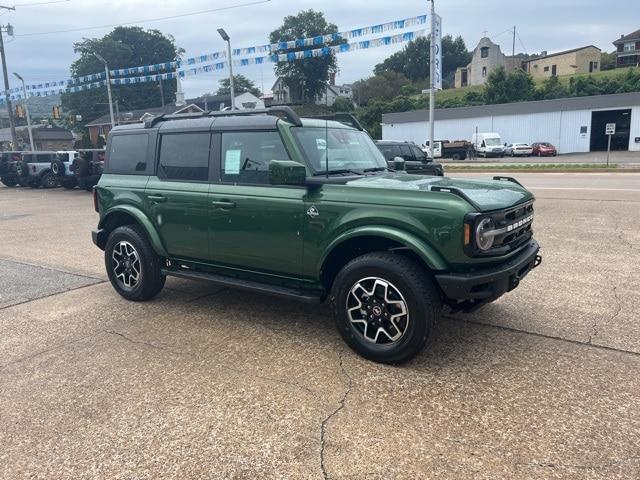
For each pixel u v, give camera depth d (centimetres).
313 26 7300
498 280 366
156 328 482
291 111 451
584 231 900
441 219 355
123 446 300
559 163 3081
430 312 365
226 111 505
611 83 5634
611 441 291
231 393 355
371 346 393
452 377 369
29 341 461
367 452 287
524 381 362
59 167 2059
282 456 286
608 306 514
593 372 373
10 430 320
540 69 8881
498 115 4512
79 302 570
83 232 1069
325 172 434
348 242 408
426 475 267
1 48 3538
